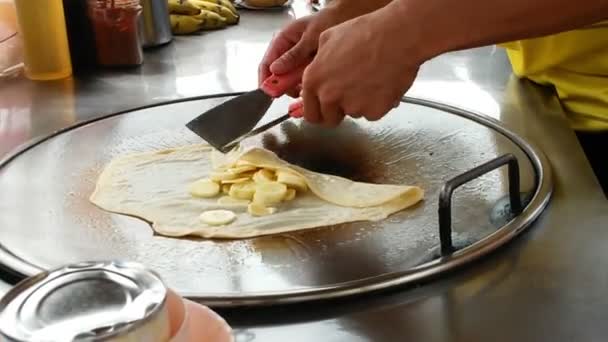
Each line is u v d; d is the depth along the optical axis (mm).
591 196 801
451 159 907
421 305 629
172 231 751
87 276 452
